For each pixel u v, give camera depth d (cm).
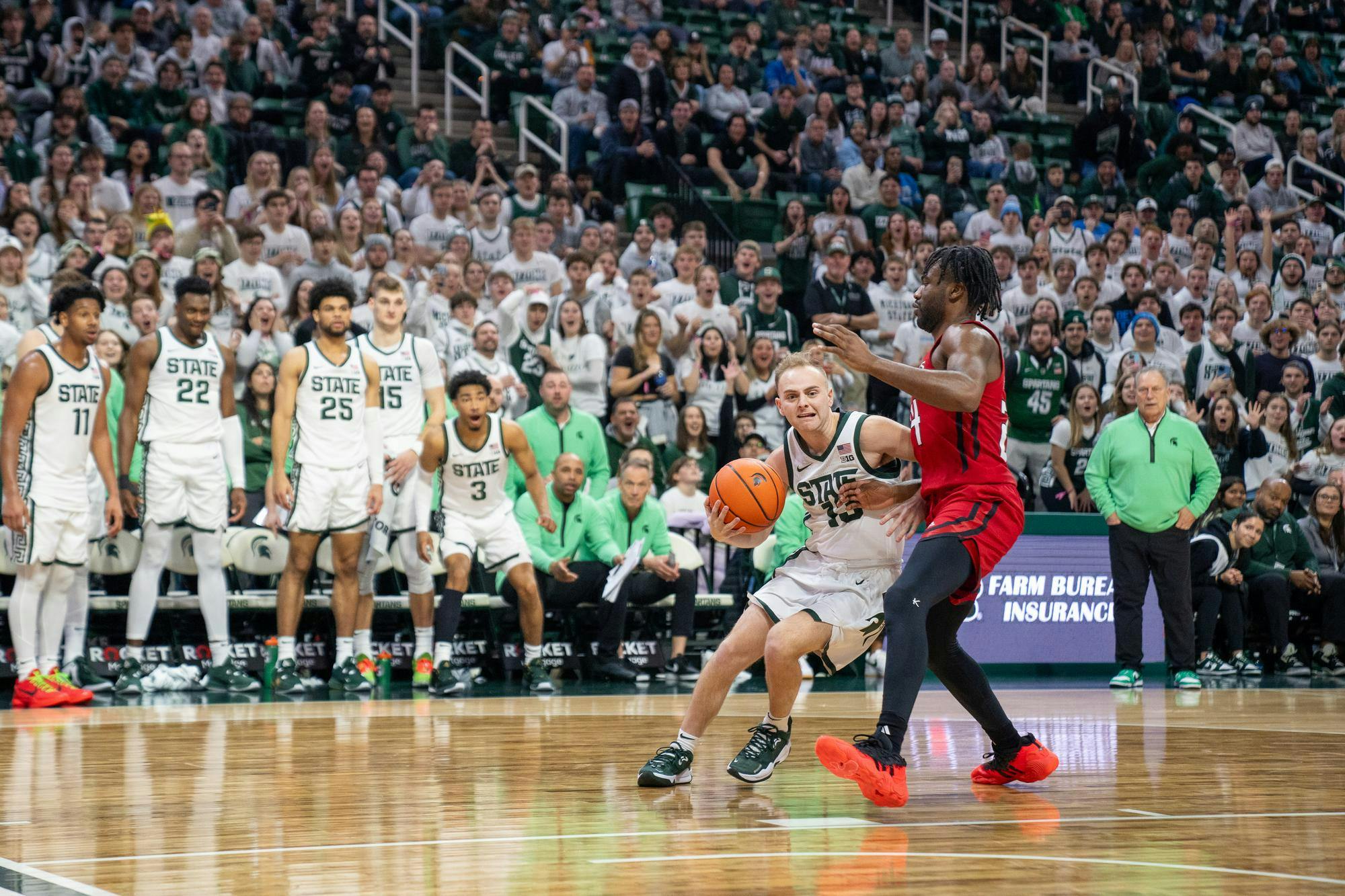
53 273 1756
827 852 560
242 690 1431
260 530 1563
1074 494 1959
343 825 624
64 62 2345
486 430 1474
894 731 673
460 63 2795
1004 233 2564
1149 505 1579
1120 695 1452
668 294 2103
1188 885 494
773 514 765
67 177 2028
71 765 832
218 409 1436
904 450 750
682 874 513
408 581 1633
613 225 2316
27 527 1281
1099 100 3331
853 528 760
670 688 1513
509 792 728
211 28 2534
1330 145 3378
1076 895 477
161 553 1409
